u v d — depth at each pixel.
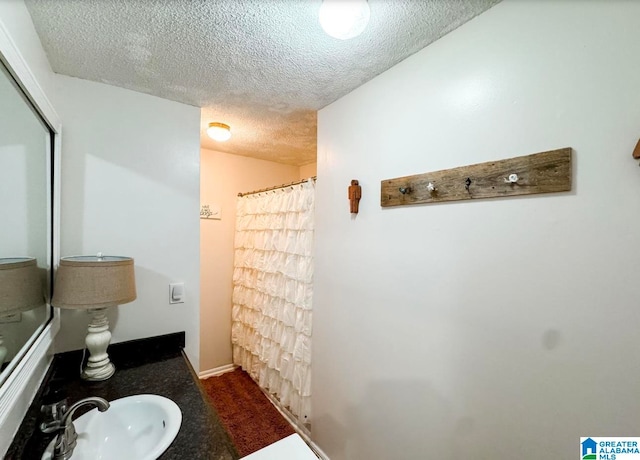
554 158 0.84
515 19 0.93
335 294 1.70
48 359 1.28
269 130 2.23
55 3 0.96
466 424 1.06
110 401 1.11
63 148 1.41
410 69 1.27
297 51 1.24
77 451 0.92
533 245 0.89
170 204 1.71
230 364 3.04
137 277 1.61
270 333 2.43
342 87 1.55
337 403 1.67
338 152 1.68
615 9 0.75
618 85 0.75
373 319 1.45
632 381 0.73
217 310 2.94
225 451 0.87
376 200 1.43
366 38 1.15
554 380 0.85
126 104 1.58
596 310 0.78
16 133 0.91
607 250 0.76
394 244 1.34
